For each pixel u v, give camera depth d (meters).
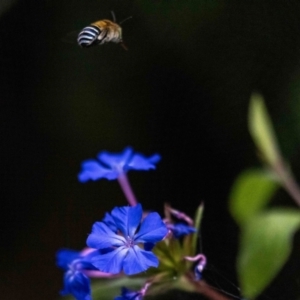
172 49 0.68
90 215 0.76
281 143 0.66
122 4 0.68
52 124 0.75
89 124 0.73
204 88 0.69
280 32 0.66
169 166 0.73
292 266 0.64
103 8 0.68
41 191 0.78
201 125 0.70
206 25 0.67
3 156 0.78
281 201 0.66
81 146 0.74
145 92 0.71
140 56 0.69
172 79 0.70
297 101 0.65
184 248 0.52
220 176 0.70
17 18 0.73
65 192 0.77
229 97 0.68
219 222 0.68
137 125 0.72
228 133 0.69
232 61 0.67
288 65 0.66
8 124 0.77
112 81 0.71
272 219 0.54
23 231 0.79
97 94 0.72
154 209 0.72
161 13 0.67
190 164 0.71
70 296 0.55
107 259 0.49
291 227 0.54
